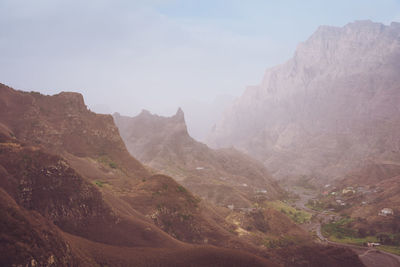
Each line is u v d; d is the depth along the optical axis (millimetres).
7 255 18594
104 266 26625
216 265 31078
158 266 29641
